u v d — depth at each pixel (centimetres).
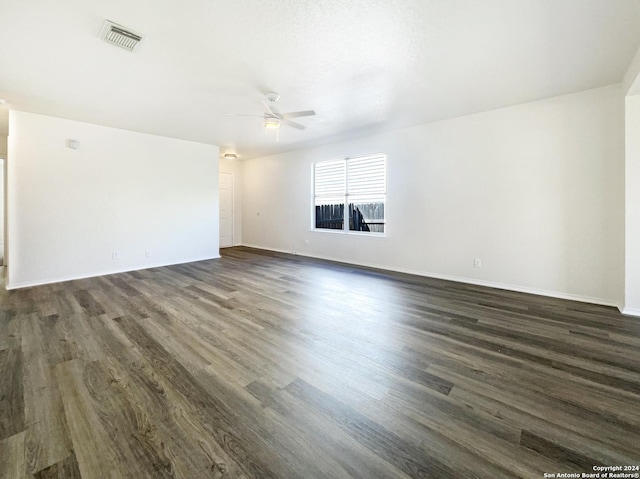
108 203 500
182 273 509
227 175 817
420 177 486
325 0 194
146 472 127
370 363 218
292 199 707
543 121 373
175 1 195
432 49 254
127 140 518
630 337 258
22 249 421
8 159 409
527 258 394
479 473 127
